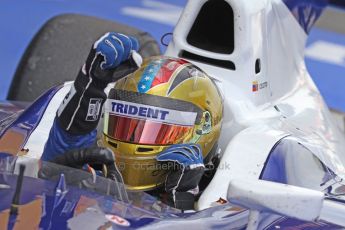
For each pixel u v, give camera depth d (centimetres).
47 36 954
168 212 602
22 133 695
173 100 636
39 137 689
